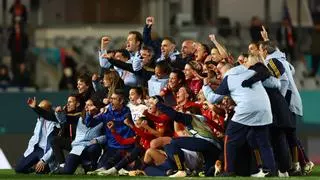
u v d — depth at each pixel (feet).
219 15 244.22
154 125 147.43
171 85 147.23
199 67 151.33
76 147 150.71
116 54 157.17
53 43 235.20
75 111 153.58
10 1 238.07
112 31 243.60
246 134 136.36
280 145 140.56
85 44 236.43
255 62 136.56
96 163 152.05
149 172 143.95
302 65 237.66
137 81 155.74
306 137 221.46
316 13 245.45
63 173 151.02
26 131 222.69
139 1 246.06
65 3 241.96
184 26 240.53
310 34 241.76
